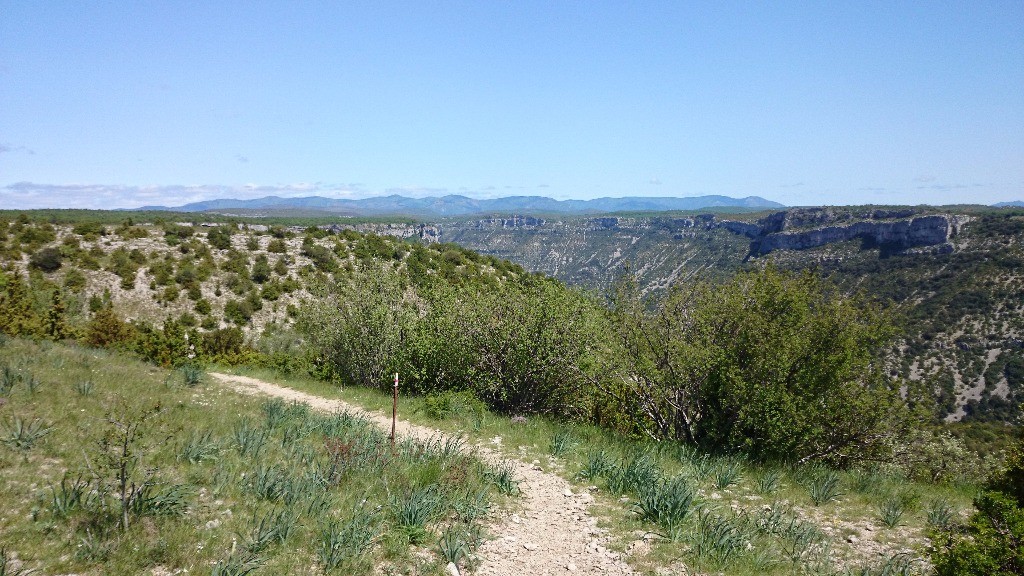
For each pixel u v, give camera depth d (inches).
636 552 264.8
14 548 199.3
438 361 790.5
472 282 805.9
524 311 688.4
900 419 484.4
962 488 452.8
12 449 295.7
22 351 615.5
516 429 548.7
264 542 230.5
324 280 1089.4
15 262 1704.0
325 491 300.4
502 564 248.1
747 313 502.3
